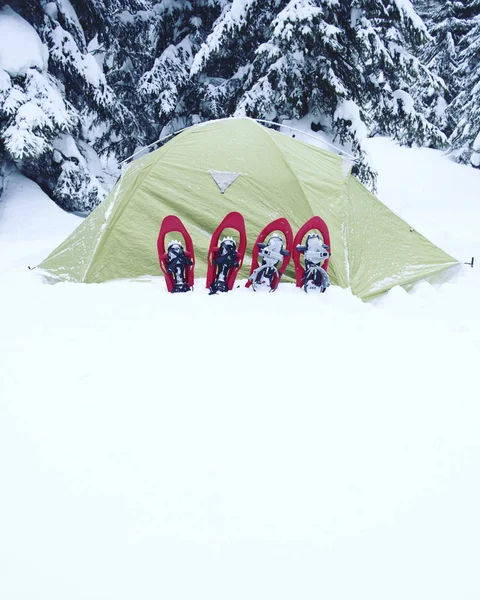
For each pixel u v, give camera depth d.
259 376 2.53
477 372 2.66
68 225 9.04
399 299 4.40
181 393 2.34
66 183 9.68
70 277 4.77
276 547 1.49
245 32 9.01
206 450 1.93
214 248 4.14
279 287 4.30
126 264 4.59
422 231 9.03
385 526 1.59
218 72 11.09
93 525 1.56
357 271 4.71
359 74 9.08
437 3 21.45
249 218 4.68
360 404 2.30
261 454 1.92
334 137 9.19
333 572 1.41
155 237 4.64
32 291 4.02
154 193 4.72
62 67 10.26
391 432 2.09
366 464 1.88
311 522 1.59
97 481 1.76
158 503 1.66
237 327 3.17
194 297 3.82
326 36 7.96
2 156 9.59
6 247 7.49
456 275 5.00
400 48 9.12
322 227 4.34
